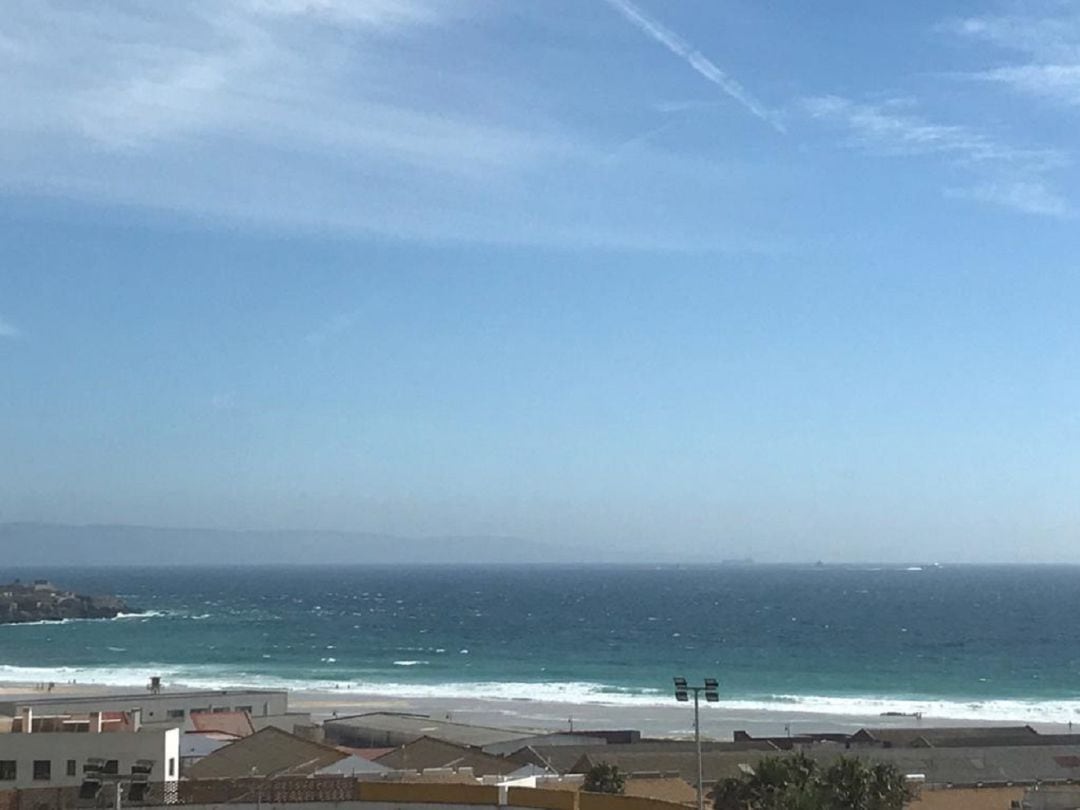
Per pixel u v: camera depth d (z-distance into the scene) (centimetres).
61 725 6488
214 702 13350
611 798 5131
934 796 8944
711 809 8094
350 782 5109
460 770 8262
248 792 5050
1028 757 10962
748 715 17838
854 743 11812
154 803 4947
